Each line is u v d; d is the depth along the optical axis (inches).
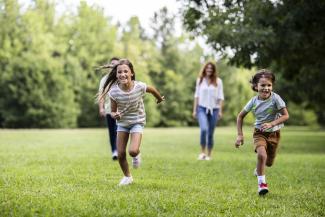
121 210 215.0
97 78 2290.8
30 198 233.8
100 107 445.4
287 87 1164.5
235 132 1678.2
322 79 870.4
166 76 2610.7
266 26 647.1
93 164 403.9
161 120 2566.4
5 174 322.7
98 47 2415.1
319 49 720.3
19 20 2159.2
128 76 284.8
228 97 2728.8
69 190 261.6
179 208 223.8
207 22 682.2
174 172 362.9
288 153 718.5
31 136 1035.3
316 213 226.1
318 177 354.0
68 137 1013.8
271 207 236.1
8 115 2078.0
